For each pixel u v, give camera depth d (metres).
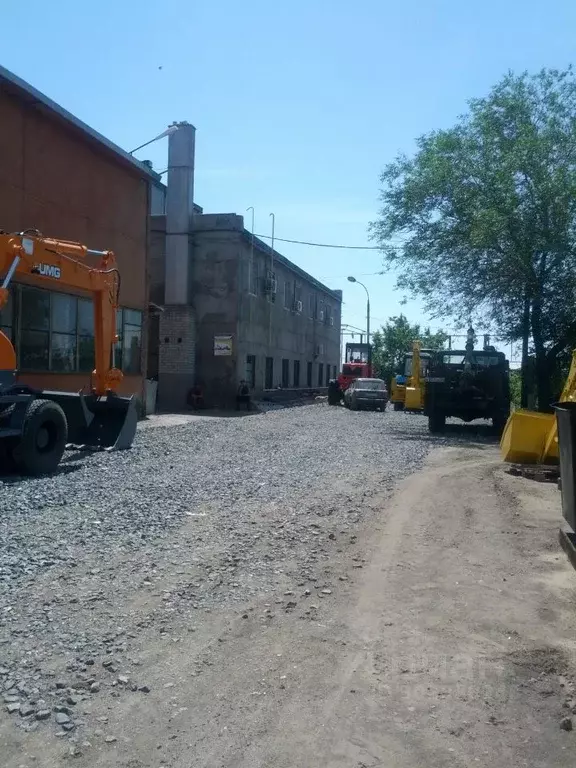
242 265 32.56
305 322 45.38
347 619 5.52
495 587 6.37
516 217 19.95
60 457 12.06
